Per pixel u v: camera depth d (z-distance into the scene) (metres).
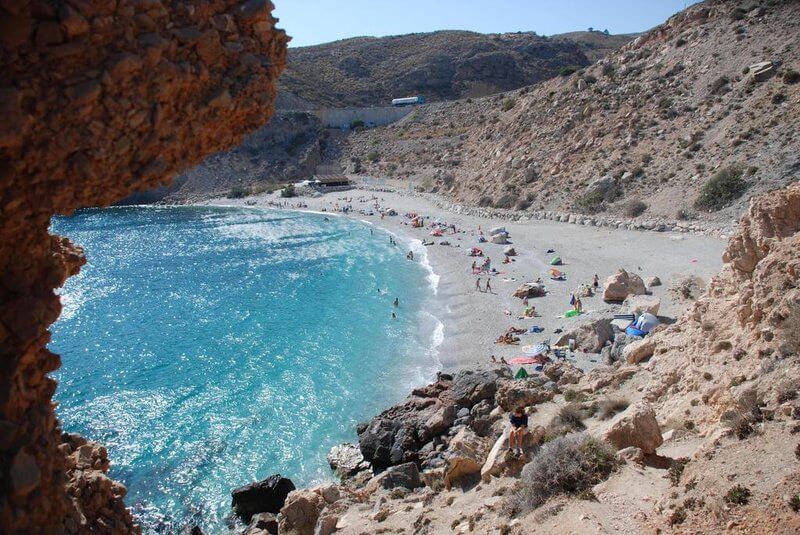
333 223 111.25
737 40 89.31
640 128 89.38
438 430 29.80
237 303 60.56
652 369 26.41
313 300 60.75
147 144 9.05
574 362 37.78
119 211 136.25
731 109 79.50
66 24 7.93
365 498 23.88
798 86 74.12
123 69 8.45
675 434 18.70
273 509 27.62
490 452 22.39
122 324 54.72
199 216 126.31
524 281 61.06
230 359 45.56
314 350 46.75
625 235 72.00
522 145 109.38
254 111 10.45
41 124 8.00
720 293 25.33
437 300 59.09
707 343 22.61
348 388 39.88
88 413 37.34
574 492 15.57
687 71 92.75
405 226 101.69
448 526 18.06
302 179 158.38
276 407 37.69
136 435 34.69
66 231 108.06
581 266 62.81
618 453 16.70
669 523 12.55
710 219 67.69
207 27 9.59
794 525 10.38
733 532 11.16
